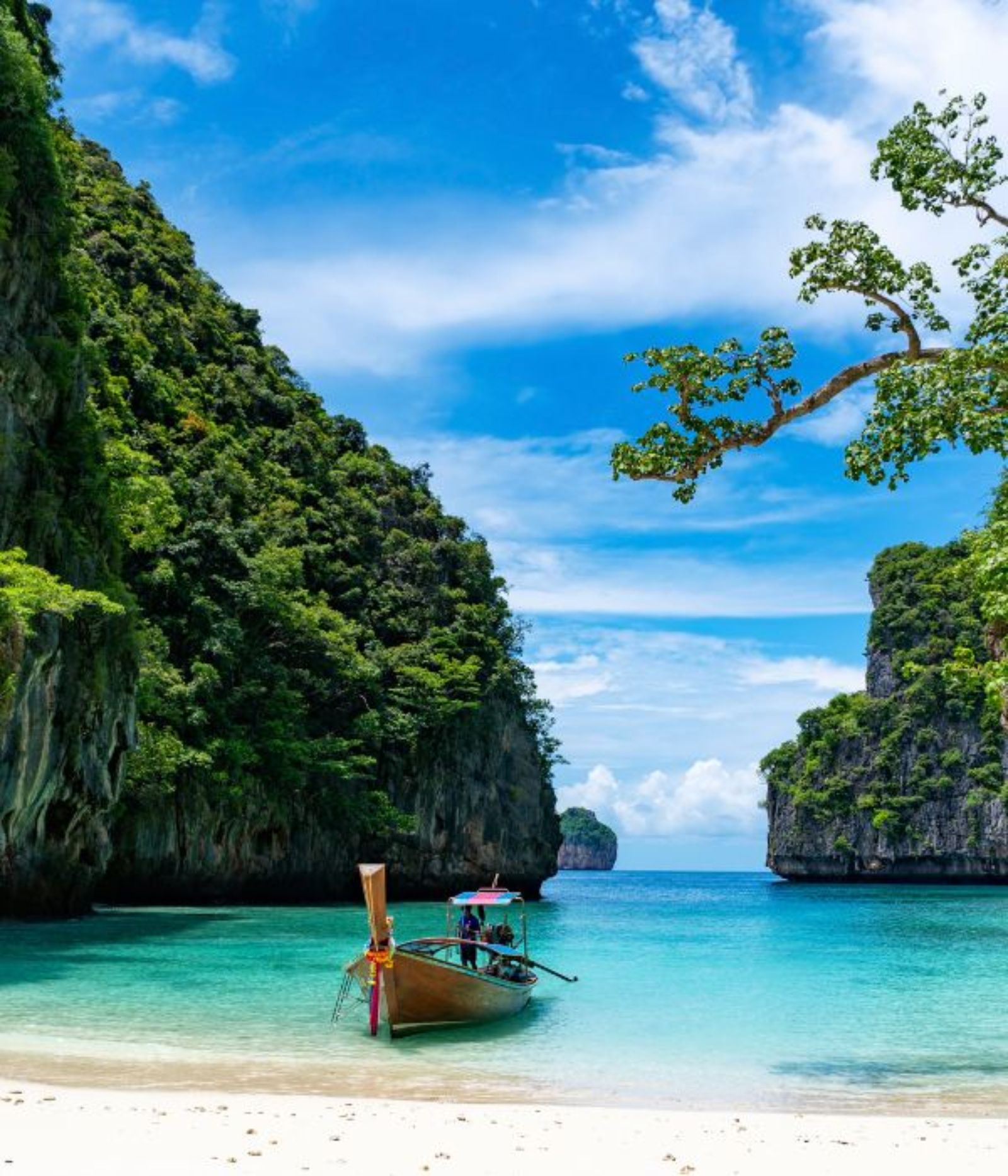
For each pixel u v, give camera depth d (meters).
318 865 64.44
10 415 34.56
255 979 23.38
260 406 82.38
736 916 58.09
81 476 38.94
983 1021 19.36
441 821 73.62
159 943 32.06
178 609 57.06
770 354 13.49
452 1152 9.04
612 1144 9.54
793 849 151.88
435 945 18.97
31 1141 8.74
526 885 86.44
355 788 66.12
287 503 73.75
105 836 40.62
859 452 12.32
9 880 34.38
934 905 75.88
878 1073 14.47
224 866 55.56
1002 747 133.38
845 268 13.57
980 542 15.96
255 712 59.06
